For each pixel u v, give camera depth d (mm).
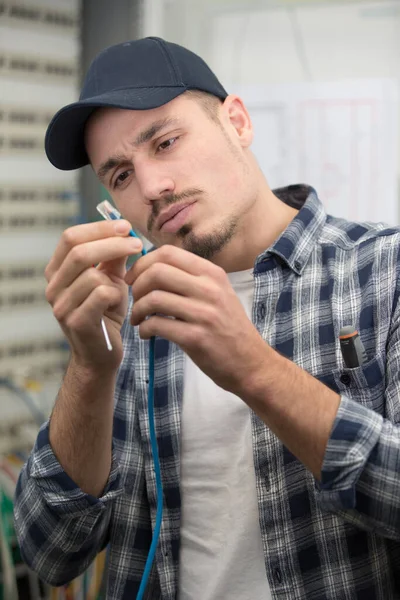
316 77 1812
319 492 827
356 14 1771
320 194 1829
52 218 1964
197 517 1035
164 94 998
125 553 1089
